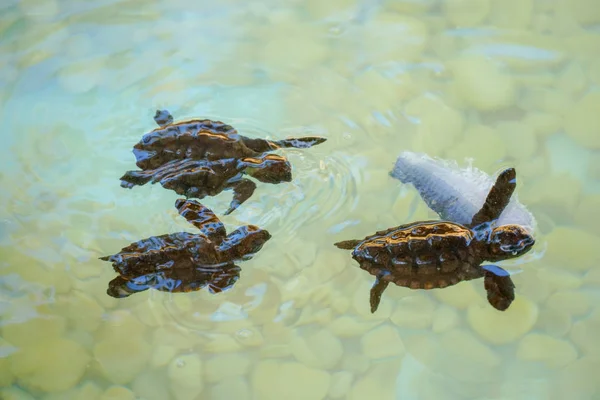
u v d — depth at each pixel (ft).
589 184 2.29
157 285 2.15
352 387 2.11
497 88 2.42
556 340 2.14
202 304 2.18
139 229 2.26
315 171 2.31
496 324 2.16
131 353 2.15
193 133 2.27
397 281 2.15
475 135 2.35
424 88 2.43
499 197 2.21
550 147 2.33
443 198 2.25
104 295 2.20
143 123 2.39
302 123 2.38
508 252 2.16
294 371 2.13
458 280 2.15
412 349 2.14
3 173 2.33
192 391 2.12
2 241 2.25
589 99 2.40
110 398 2.11
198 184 2.24
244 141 2.29
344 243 2.19
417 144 2.34
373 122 2.38
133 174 2.25
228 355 2.14
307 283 2.20
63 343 2.15
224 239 2.18
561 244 2.22
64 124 2.39
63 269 2.22
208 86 2.45
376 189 2.29
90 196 2.30
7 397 2.11
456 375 2.12
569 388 2.10
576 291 2.18
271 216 2.27
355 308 2.18
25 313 2.18
